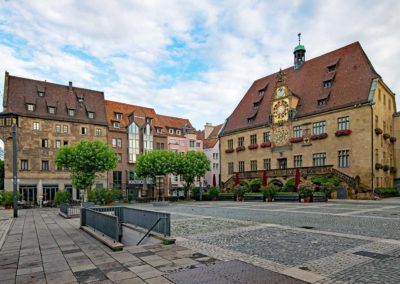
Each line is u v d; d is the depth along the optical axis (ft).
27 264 27.58
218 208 93.30
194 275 22.80
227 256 28.71
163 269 24.57
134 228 45.80
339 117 135.13
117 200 156.97
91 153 135.03
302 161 149.59
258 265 25.41
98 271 24.54
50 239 40.98
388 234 38.55
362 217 56.59
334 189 120.88
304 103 155.22
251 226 48.96
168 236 36.63
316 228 44.93
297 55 177.78
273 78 189.37
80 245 35.81
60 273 24.36
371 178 122.21
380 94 135.44
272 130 166.20
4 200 123.65
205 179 251.19
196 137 245.65
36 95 173.27
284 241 35.76
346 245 32.63
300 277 22.02
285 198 121.19
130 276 22.97
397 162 145.89
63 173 169.68
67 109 179.01
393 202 97.71
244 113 192.54
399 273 22.65
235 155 189.47
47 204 137.39
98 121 187.01
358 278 21.67
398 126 147.02
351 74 142.20
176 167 161.89
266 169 164.25
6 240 41.19
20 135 158.61
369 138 123.75
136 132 204.23
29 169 159.63
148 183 201.87
